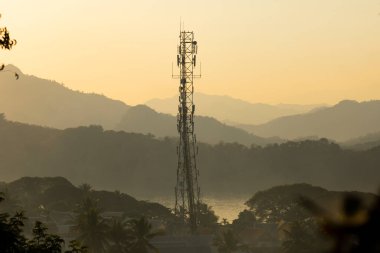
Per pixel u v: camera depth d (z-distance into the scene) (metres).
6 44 35.75
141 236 129.00
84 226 124.62
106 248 144.38
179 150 183.50
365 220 4.05
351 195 4.20
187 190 182.38
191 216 177.25
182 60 177.88
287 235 145.38
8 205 190.88
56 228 169.38
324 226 4.20
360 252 3.99
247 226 196.50
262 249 167.50
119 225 127.69
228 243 153.75
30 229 161.38
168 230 188.62
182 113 181.62
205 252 161.50
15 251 41.72
